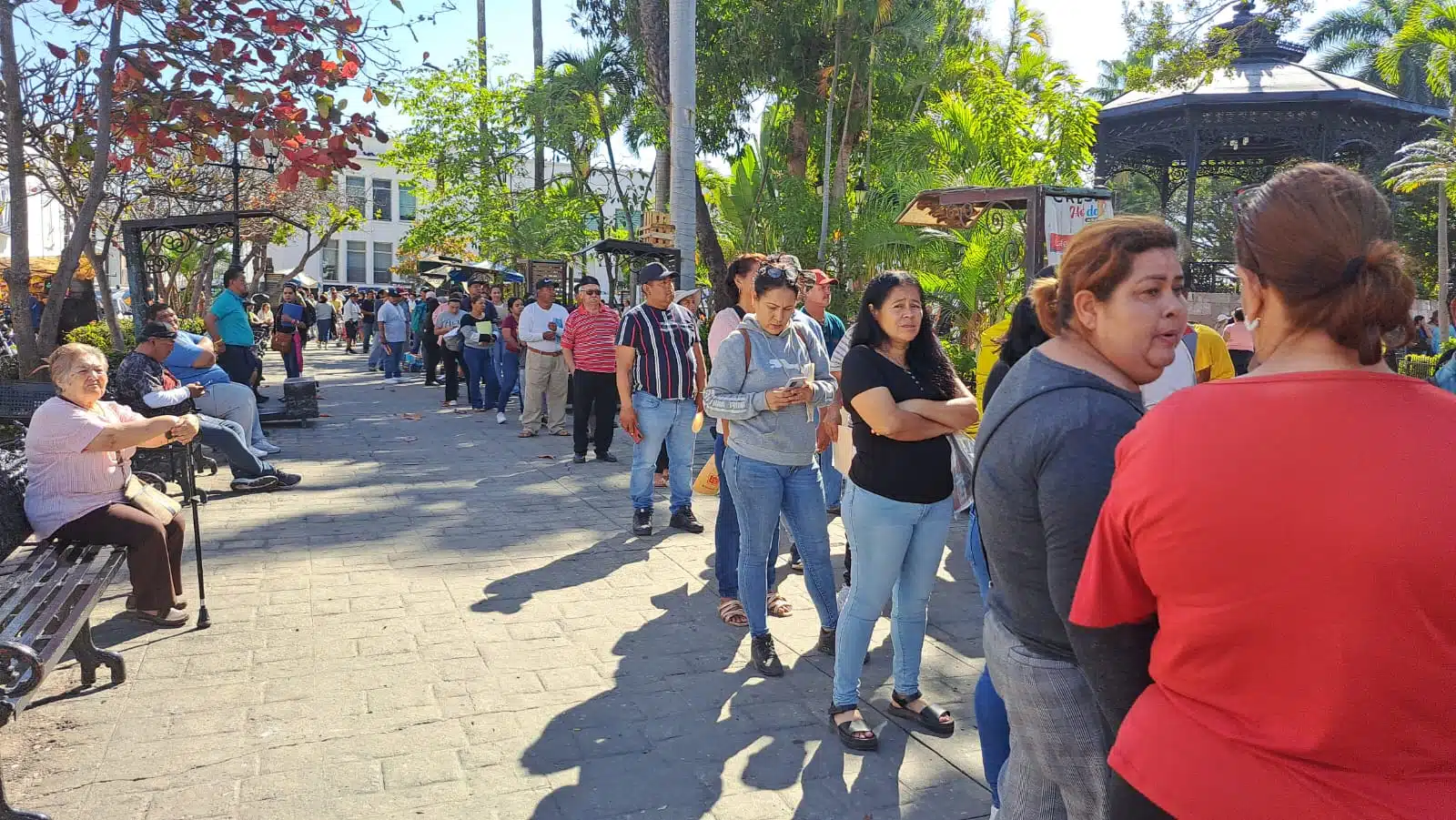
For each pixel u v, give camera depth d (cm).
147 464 731
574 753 335
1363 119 2444
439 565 555
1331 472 116
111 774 315
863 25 1948
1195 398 132
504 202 2389
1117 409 165
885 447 331
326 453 945
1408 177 2112
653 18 1736
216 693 378
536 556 579
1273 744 123
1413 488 113
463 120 2352
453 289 1755
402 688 385
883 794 314
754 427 402
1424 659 113
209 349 828
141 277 1094
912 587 352
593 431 1012
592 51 2361
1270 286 130
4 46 673
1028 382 177
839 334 614
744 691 390
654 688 391
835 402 417
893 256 1662
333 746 336
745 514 407
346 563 556
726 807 304
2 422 683
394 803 301
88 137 716
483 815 295
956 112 1734
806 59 2155
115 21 629
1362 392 120
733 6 2150
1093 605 143
